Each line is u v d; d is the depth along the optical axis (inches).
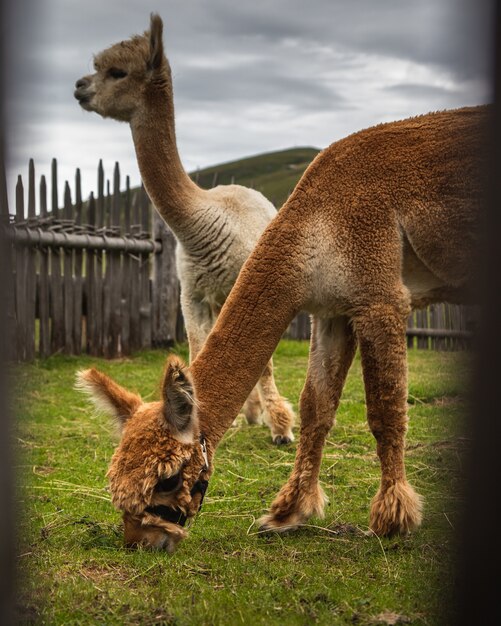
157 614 135.0
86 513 198.7
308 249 175.9
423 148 179.0
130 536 159.5
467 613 111.2
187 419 153.0
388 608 139.3
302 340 542.6
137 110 249.3
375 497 182.2
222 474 238.2
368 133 183.3
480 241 108.6
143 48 246.8
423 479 227.9
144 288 448.1
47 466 243.8
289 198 181.8
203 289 262.5
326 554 169.6
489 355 105.7
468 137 177.0
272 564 162.2
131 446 153.9
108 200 429.1
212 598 142.5
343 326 187.9
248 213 265.4
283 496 189.5
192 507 160.7
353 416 305.7
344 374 190.4
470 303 185.6
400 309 176.7
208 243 255.6
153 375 384.2
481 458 107.8
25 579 145.2
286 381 378.6
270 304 173.8
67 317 414.6
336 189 177.8
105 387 160.9
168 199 251.9
